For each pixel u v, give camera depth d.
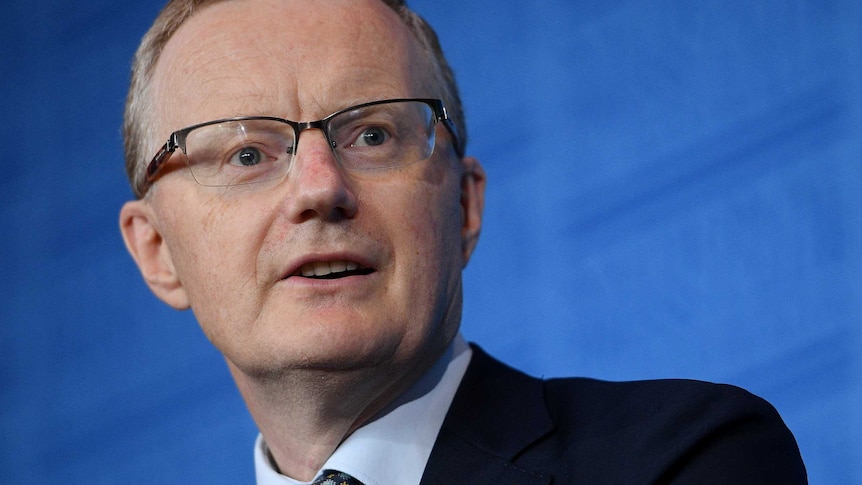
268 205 3.12
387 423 3.31
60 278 6.29
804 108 5.18
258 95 3.21
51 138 6.41
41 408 6.20
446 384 3.45
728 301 5.20
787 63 5.23
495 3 5.80
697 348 5.21
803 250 5.11
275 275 3.11
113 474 6.07
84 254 6.29
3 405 6.23
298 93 3.21
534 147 5.64
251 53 3.27
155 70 3.52
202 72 3.30
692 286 5.27
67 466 6.12
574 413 3.29
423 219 3.21
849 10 5.15
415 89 3.41
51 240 6.34
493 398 3.41
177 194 3.28
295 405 3.28
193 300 3.31
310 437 3.37
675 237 5.32
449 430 3.31
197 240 3.22
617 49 5.55
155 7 6.34
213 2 3.45
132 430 6.08
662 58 5.46
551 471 3.10
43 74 6.46
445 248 3.29
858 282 5.01
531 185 5.61
